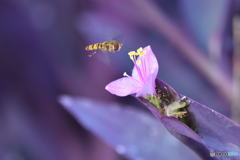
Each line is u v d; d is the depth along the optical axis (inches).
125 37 16.2
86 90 16.8
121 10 17.0
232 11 16.2
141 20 16.8
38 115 16.5
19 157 15.7
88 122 12.0
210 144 9.9
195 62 16.2
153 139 11.9
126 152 11.8
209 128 9.9
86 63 17.1
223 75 15.9
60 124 16.3
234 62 15.3
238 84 15.0
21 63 17.1
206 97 15.7
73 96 16.7
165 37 16.6
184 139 10.1
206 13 16.2
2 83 16.8
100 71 16.9
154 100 9.9
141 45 16.3
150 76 9.8
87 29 16.7
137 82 10.0
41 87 16.9
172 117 9.8
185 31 16.6
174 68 16.1
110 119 12.0
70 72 17.1
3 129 16.0
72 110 12.1
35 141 16.1
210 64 16.1
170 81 15.9
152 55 9.9
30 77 17.0
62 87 16.9
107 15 16.9
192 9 16.3
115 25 16.6
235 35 15.3
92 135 15.9
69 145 16.0
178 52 16.3
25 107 16.6
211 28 16.2
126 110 12.1
